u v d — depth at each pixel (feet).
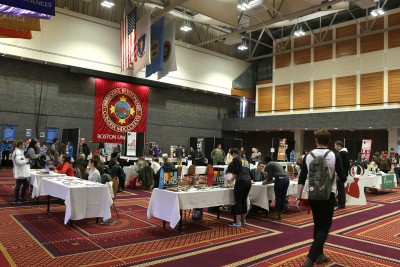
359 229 20.24
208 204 19.17
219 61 74.54
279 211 22.54
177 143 69.67
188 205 18.19
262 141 80.69
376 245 16.78
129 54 50.26
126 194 31.76
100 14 57.67
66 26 53.16
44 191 22.44
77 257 13.70
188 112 72.02
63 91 54.65
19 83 50.60
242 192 20.03
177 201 17.67
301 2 50.03
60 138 54.03
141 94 63.31
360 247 16.38
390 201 32.35
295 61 72.74
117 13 59.62
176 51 66.80
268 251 15.34
